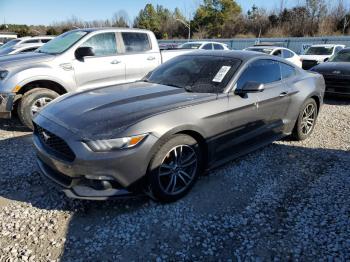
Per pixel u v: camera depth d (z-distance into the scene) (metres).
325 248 2.73
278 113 4.49
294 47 28.17
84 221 3.04
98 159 2.82
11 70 5.38
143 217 3.11
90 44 6.21
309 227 3.00
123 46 6.68
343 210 3.26
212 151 3.60
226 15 54.00
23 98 5.43
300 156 4.63
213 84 3.84
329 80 8.53
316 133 5.74
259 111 4.09
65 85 5.84
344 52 9.81
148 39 7.12
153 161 3.06
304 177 3.98
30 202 3.34
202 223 3.04
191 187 3.51
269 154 4.67
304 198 3.49
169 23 62.66
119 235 2.86
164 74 4.39
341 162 4.44
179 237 2.85
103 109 3.24
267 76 4.39
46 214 3.14
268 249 2.72
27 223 2.99
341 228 2.98
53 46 6.31
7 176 3.88
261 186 3.73
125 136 2.88
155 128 3.01
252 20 52.41
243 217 3.14
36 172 4.00
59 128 3.05
